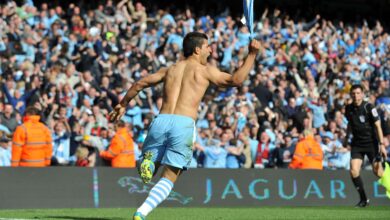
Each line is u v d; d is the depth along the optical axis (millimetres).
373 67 27312
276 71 23188
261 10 30484
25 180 12078
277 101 20719
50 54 19438
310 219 9836
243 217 10062
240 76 7230
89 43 19844
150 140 7398
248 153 17312
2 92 16781
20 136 12828
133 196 13055
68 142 15828
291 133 18688
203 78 7402
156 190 7238
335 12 31922
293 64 24391
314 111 21078
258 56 23859
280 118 20078
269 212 11562
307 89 23172
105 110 17109
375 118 12633
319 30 27797
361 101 12773
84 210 11617
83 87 17891
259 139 18141
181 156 7281
